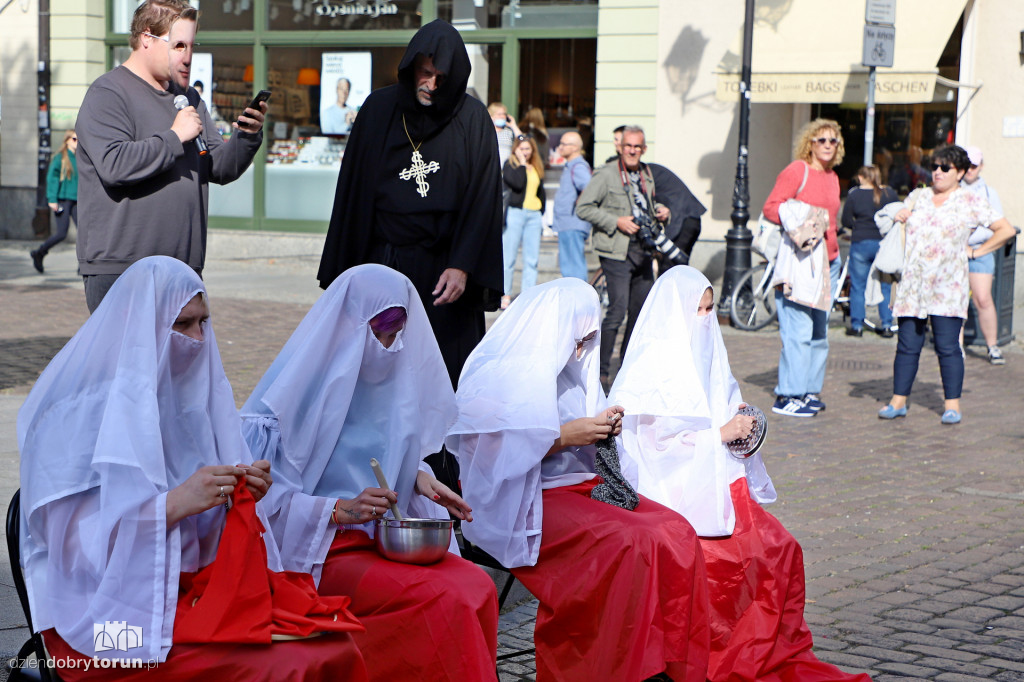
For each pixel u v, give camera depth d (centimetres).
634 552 370
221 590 284
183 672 278
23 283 1448
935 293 855
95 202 448
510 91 1645
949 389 866
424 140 487
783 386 890
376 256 498
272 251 1762
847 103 1450
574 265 1195
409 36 1706
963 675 428
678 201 884
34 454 283
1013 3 1429
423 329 363
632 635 366
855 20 1375
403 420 360
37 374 900
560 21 1611
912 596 513
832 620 482
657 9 1513
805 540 590
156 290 288
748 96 1291
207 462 301
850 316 1262
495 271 491
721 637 407
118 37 1870
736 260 1300
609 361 898
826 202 881
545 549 389
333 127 1764
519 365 405
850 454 773
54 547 282
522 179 1245
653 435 432
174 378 300
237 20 1792
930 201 862
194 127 445
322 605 296
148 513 279
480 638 323
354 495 357
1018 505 662
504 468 390
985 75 1454
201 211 470
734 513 427
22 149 1934
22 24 1894
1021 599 513
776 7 1414
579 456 423
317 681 284
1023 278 1466
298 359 345
